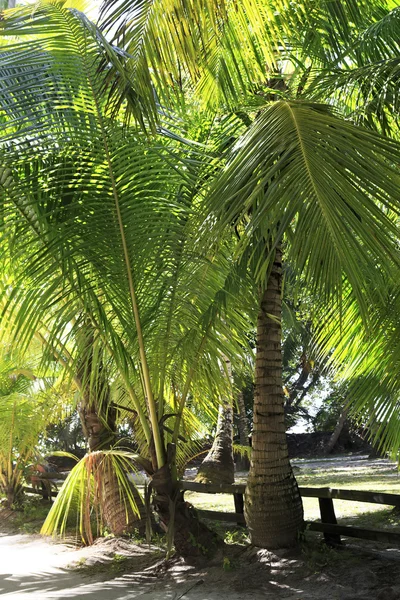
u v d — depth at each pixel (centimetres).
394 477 1445
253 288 649
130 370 681
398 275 394
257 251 612
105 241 594
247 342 724
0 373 1058
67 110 565
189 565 655
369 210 336
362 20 610
